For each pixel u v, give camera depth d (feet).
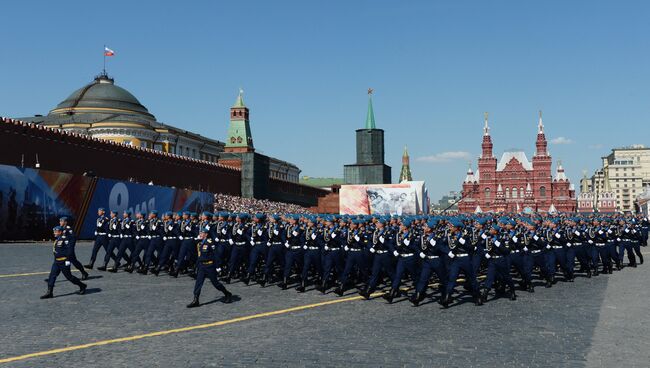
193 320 39.78
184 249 62.85
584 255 68.95
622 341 33.50
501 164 435.12
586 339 34.09
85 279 60.23
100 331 35.99
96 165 145.59
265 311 43.73
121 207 133.90
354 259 53.16
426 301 50.03
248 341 33.42
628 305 47.01
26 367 27.76
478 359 29.40
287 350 31.24
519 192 428.15
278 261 62.44
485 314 43.24
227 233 61.77
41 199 111.24
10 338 33.96
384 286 59.72
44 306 44.73
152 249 65.87
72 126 271.69
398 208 189.98
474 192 438.81
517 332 36.24
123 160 158.10
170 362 28.68
